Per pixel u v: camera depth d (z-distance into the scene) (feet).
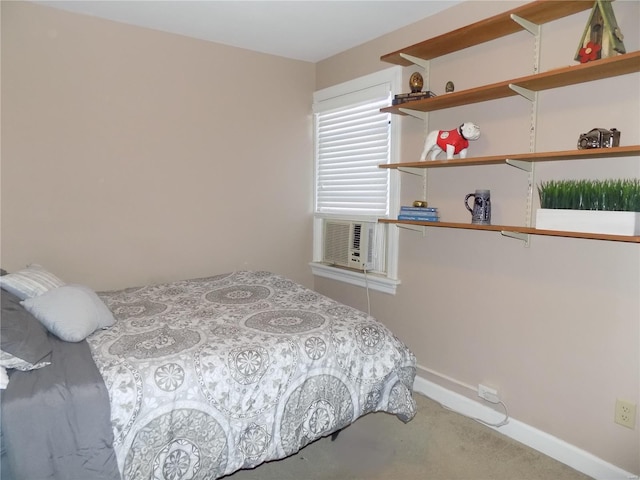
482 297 8.10
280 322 6.75
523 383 7.54
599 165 6.37
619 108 6.12
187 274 10.41
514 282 7.57
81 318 5.98
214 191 10.62
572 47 6.61
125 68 9.21
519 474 6.72
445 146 7.85
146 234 9.77
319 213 12.02
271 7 8.41
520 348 7.55
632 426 6.23
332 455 7.19
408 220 8.63
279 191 11.67
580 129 6.56
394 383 6.70
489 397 8.03
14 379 4.80
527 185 7.25
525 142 7.25
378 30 9.52
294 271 12.14
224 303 7.77
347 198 11.19
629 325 6.20
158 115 9.70
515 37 7.30
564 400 6.99
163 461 4.96
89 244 9.10
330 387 6.12
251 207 11.23
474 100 7.77
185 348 5.70
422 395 9.31
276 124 11.44
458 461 7.02
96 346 5.75
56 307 5.94
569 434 6.95
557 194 6.19
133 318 6.93
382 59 8.77
